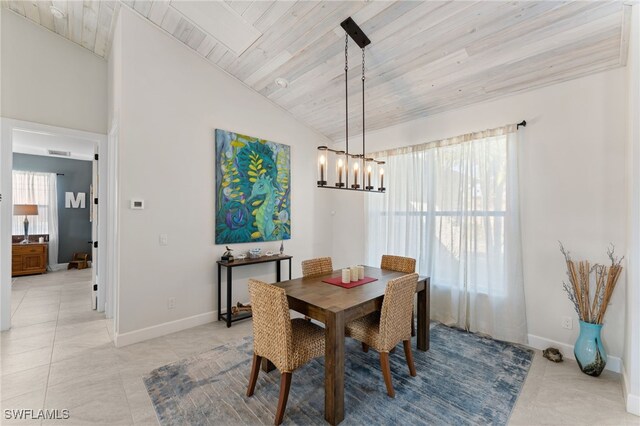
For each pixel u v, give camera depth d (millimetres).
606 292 2385
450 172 3539
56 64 3533
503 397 2127
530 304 2949
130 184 2953
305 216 4719
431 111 3693
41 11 3174
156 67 3129
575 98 2697
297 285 2578
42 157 6605
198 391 2176
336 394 1851
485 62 2744
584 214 2643
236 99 3838
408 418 1907
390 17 2475
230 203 3756
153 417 1900
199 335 3180
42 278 5758
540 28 2311
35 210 6172
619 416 1938
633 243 2012
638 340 1965
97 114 3834
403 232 4031
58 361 2584
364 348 2840
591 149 2609
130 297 2955
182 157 3336
